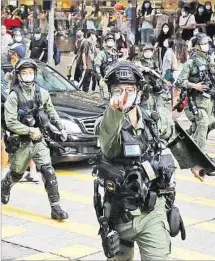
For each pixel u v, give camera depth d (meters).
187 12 43.56
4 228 14.36
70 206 16.41
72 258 12.56
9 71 19.89
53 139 15.10
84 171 20.83
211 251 13.20
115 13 44.78
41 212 15.77
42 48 41.38
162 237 8.41
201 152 9.10
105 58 26.98
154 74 19.56
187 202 17.22
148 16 43.69
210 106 20.75
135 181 8.38
